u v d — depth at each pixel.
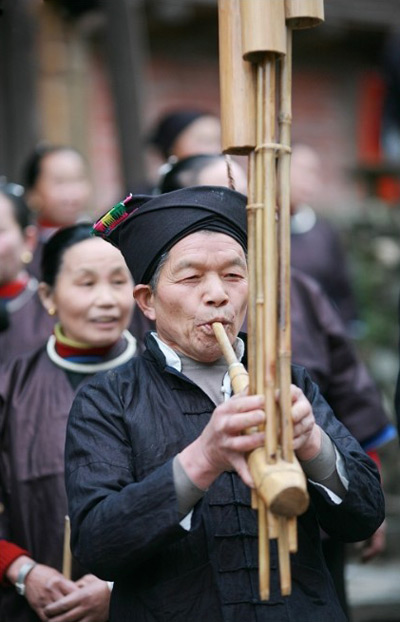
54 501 5.31
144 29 14.54
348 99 16.84
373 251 13.53
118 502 3.80
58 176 8.87
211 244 4.08
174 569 3.95
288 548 3.58
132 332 6.15
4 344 6.77
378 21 15.74
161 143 8.89
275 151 3.63
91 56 14.16
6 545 5.30
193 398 4.18
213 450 3.64
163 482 3.73
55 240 5.74
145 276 4.22
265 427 3.54
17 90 11.95
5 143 12.02
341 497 3.99
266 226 3.61
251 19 3.58
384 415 6.79
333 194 16.59
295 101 16.50
